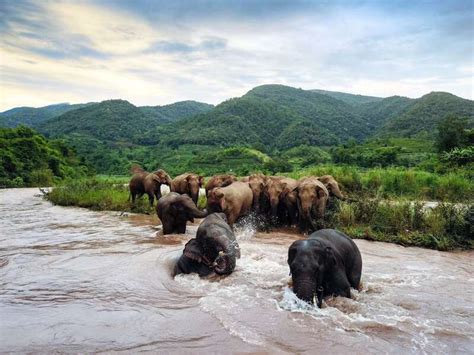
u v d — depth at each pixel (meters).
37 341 4.99
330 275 6.40
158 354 4.68
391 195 21.75
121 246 10.66
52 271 8.13
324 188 14.66
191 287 7.25
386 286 7.52
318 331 5.34
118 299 6.53
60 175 53.66
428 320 5.86
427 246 11.73
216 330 5.34
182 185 17.88
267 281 7.62
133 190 20.31
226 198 13.20
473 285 7.69
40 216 17.36
